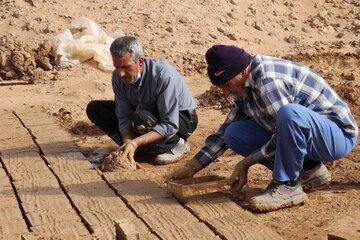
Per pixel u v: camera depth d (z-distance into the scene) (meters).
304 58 12.12
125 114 6.47
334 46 13.36
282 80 4.77
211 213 4.79
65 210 4.96
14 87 10.76
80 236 4.45
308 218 4.79
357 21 14.62
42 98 9.83
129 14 13.41
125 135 6.38
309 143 4.88
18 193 5.34
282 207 4.96
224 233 4.41
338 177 5.77
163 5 13.94
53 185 5.52
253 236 4.36
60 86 10.60
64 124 8.12
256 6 14.72
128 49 5.89
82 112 8.70
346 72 10.55
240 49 4.78
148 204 5.03
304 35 13.98
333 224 4.66
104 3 13.75
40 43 11.80
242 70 4.74
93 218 4.76
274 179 4.93
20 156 6.36
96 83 10.62
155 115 6.32
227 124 5.30
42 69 11.48
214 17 13.83
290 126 4.70
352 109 8.40
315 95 4.88
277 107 4.75
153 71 6.12
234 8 14.37
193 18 13.62
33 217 4.82
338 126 4.98
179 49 12.47
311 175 5.29
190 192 5.05
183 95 6.48
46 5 13.35
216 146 5.28
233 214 4.77
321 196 5.24
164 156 6.50
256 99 4.85
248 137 5.17
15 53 11.27
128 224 4.27
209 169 6.19
